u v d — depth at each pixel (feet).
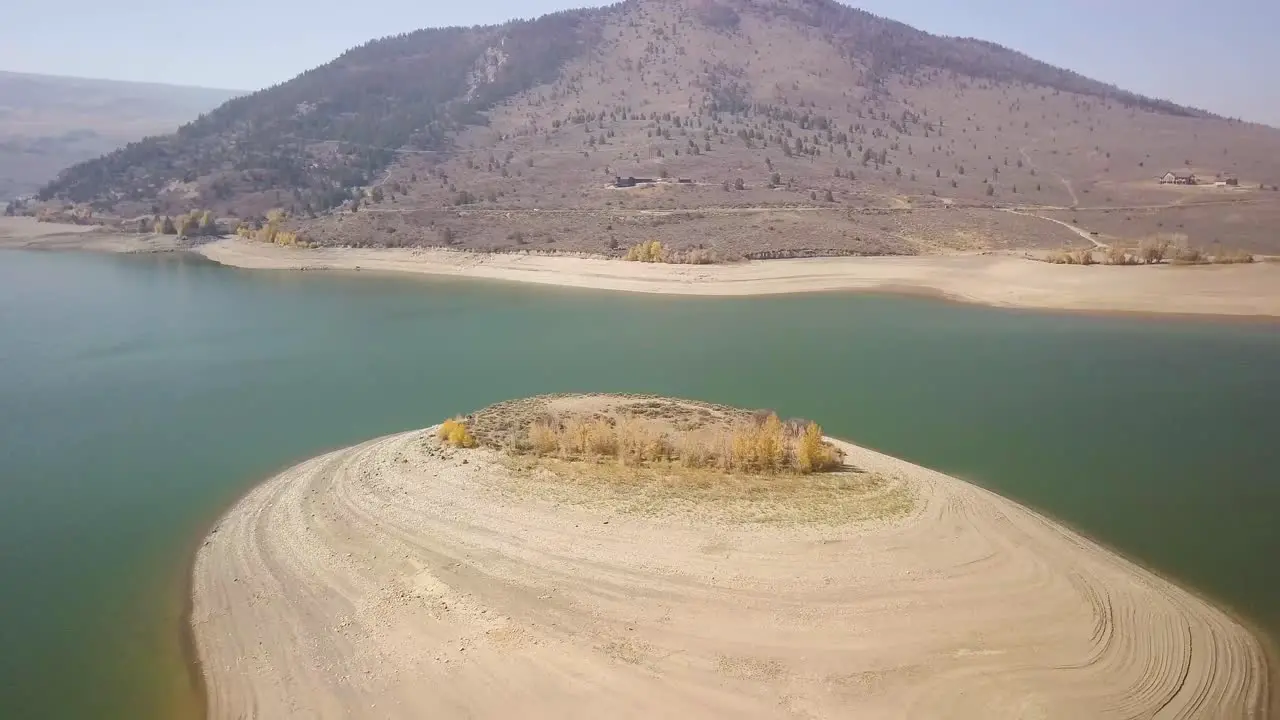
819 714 74.64
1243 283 266.16
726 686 78.13
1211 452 141.28
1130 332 235.61
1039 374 193.77
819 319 266.16
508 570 98.27
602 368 208.54
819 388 185.47
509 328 263.29
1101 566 100.48
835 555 100.37
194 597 97.66
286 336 251.80
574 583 95.20
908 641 84.53
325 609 93.15
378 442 147.43
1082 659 82.33
